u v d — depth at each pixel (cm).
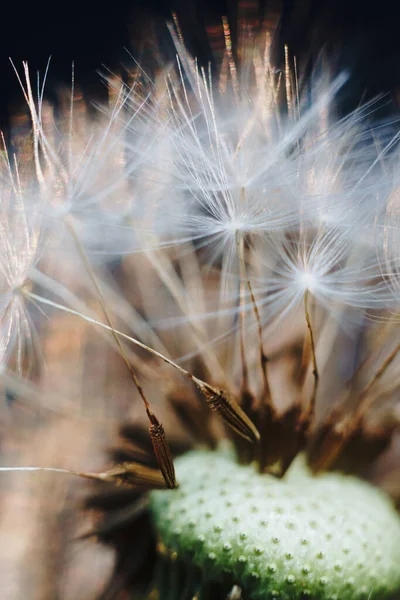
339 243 6
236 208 6
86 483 6
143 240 6
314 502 6
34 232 6
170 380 6
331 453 6
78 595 6
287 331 6
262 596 5
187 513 6
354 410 6
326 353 6
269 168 6
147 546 6
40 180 6
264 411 6
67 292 6
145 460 6
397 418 6
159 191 6
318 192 6
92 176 6
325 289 6
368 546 6
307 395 6
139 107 6
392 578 6
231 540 5
